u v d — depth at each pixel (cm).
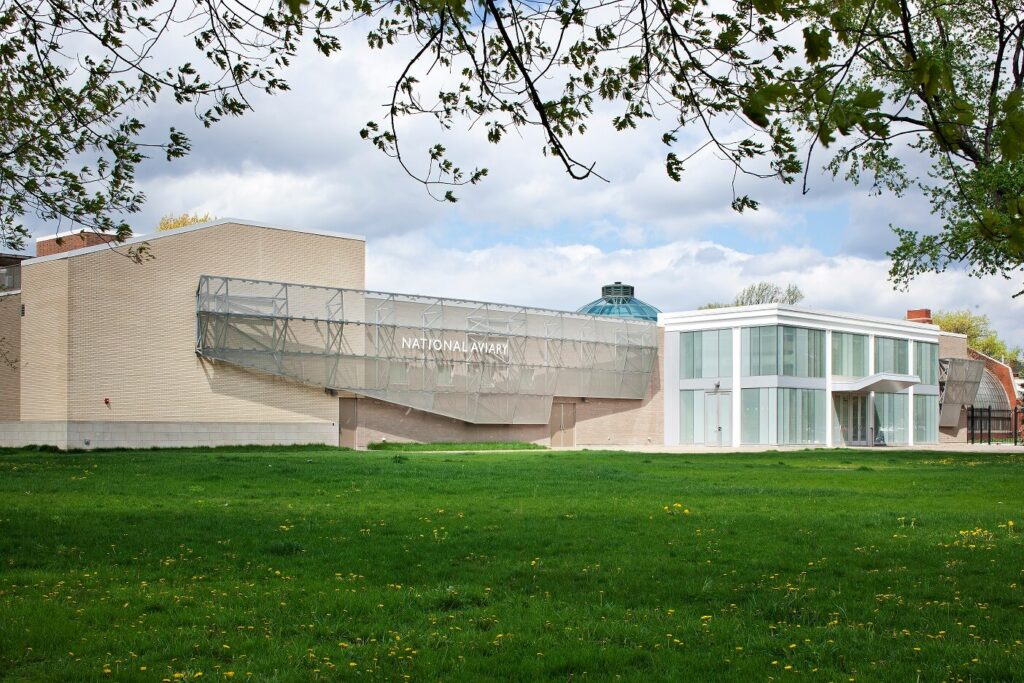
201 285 4462
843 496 2142
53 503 1844
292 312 4716
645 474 2827
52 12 907
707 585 1105
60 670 767
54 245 4991
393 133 714
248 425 4588
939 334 7856
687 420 6606
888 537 1489
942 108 506
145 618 945
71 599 1022
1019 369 11325
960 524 1642
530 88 644
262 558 1278
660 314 6794
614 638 884
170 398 4356
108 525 1551
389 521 1641
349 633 898
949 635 897
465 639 874
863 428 6800
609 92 705
